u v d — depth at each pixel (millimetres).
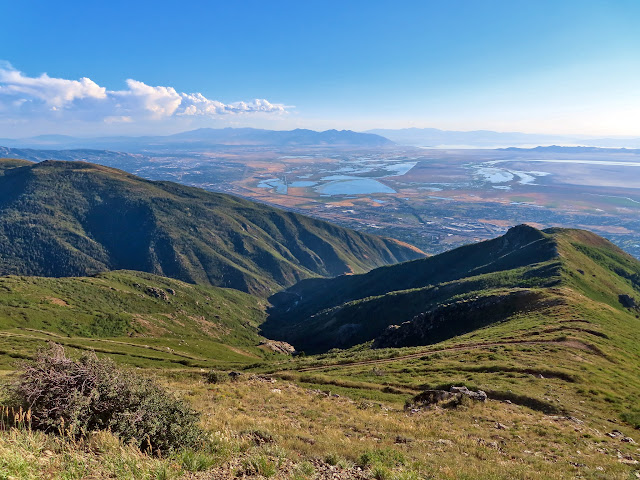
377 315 118562
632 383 29531
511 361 32938
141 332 113188
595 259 116375
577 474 12703
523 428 18219
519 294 64250
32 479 5691
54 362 8266
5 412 7719
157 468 6879
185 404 9633
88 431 7711
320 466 9266
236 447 9086
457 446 14320
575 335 40344
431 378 30406
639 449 16859
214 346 114500
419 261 181625
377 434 14930
